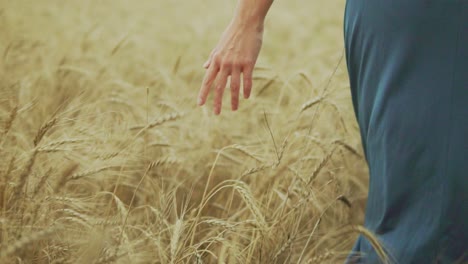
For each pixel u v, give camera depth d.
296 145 3.17
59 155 2.70
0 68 3.98
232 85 2.34
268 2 2.30
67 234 2.33
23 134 2.92
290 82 4.22
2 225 2.21
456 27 1.94
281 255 2.35
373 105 2.15
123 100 3.38
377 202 2.15
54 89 3.83
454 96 1.95
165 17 6.95
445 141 1.96
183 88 4.26
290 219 2.51
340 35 6.52
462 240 1.99
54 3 6.92
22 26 5.45
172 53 5.49
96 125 3.11
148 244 2.35
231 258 2.22
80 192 2.78
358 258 2.20
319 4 8.70
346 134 3.33
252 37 2.32
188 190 3.03
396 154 2.04
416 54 1.99
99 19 6.32
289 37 6.53
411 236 2.03
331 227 2.95
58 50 4.91
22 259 2.22
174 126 3.39
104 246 2.13
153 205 2.79
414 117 2.00
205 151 3.20
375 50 2.10
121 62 4.93
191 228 2.41
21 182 2.29
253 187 2.88
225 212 2.85
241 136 3.52
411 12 1.98
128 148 2.85
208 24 6.38
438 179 1.98
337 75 4.08
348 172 3.24
